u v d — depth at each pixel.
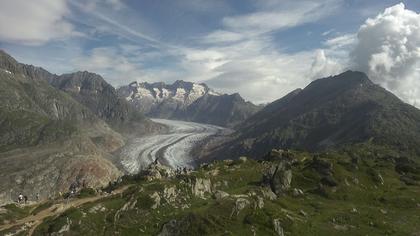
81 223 92.88
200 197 115.88
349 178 131.00
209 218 87.31
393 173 152.00
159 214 100.25
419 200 117.38
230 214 89.06
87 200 113.75
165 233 86.38
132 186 123.00
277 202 107.62
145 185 113.81
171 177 131.88
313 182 127.75
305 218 95.88
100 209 99.56
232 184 131.88
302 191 121.62
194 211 91.88
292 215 95.38
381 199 118.31
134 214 99.19
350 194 120.88
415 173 155.00
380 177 136.88
